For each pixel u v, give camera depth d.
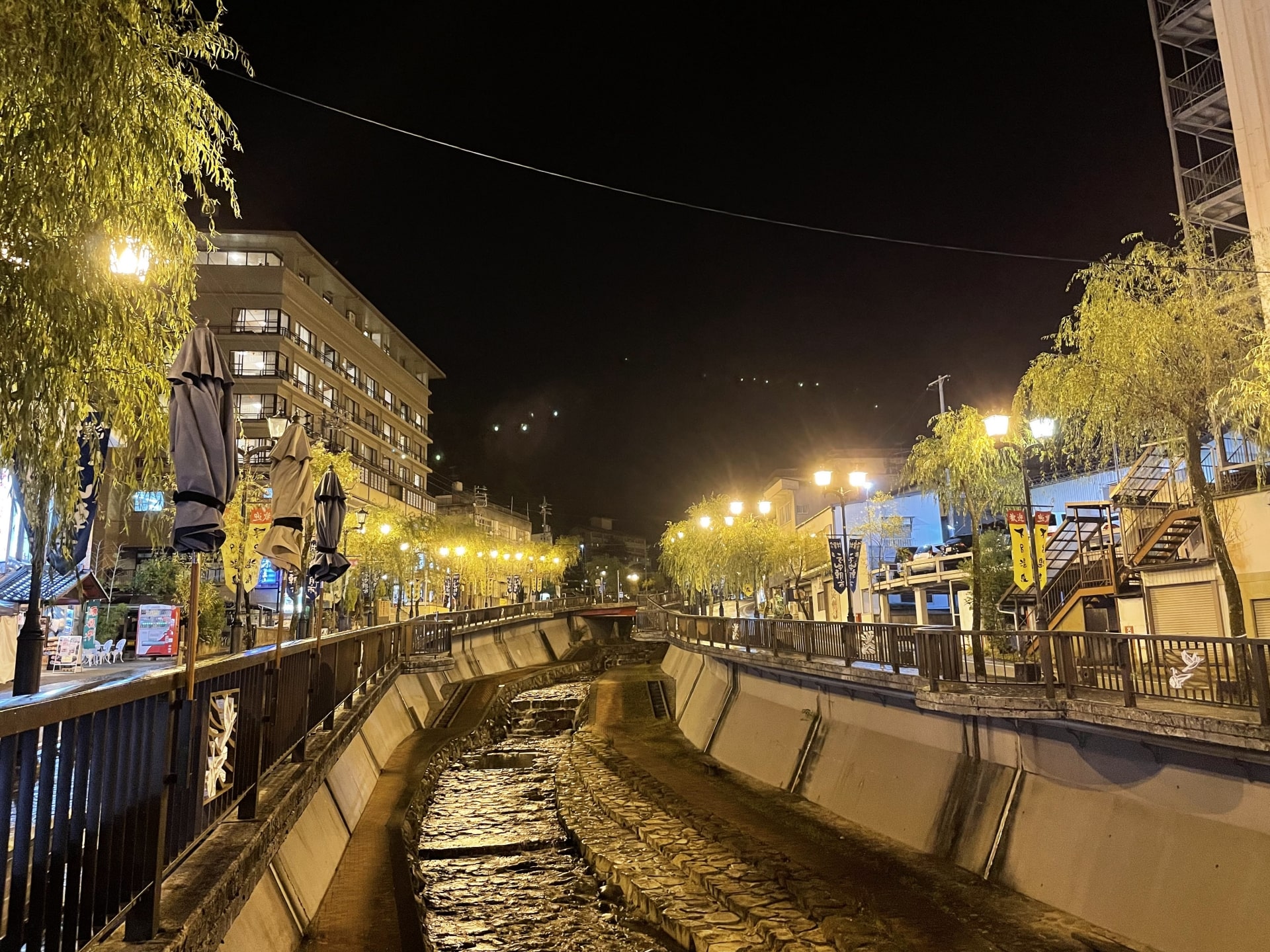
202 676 5.83
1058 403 13.80
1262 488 16.02
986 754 14.65
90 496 10.35
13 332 5.24
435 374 84.62
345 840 14.57
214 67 6.76
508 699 40.75
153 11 6.21
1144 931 10.33
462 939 13.55
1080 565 23.08
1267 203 15.50
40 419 5.89
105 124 5.38
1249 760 9.12
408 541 48.34
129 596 37.03
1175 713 9.70
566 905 15.14
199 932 5.13
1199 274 12.37
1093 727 11.75
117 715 4.37
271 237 54.12
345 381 61.28
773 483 58.62
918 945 11.15
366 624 48.09
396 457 72.31
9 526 23.86
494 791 24.31
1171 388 12.05
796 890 13.64
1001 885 12.99
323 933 10.05
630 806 20.86
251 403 49.94
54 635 26.39
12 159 5.08
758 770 23.44
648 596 82.88
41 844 3.60
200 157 6.78
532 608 66.75
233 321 51.41
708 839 17.28
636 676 45.62
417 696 33.59
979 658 13.07
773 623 23.89
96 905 4.09
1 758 3.29
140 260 6.12
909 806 16.19
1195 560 17.58
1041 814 12.91
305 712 10.95
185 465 5.50
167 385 7.00
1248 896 9.26
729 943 12.22
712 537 40.84
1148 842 10.85
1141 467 21.11
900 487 38.72
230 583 29.80
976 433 17.33
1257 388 10.70
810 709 22.02
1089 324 12.80
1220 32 16.52
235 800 7.04
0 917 3.33
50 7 4.89
